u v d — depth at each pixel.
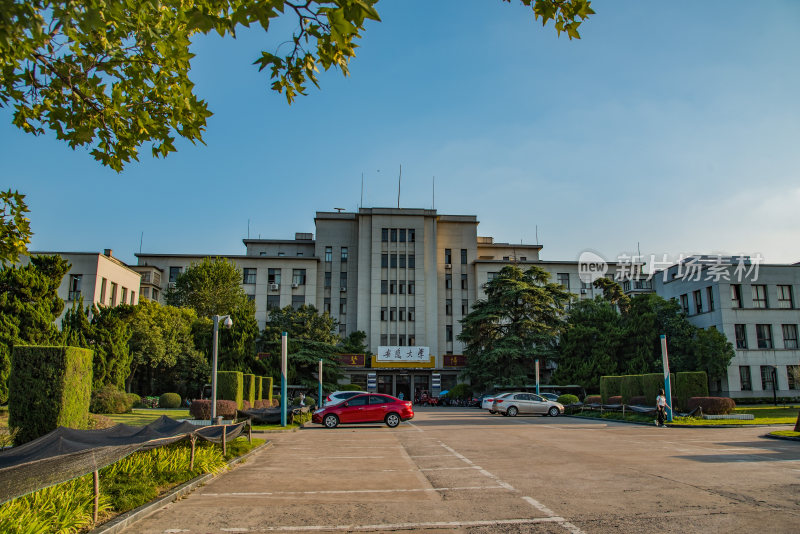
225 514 7.53
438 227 68.12
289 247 68.94
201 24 4.73
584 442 17.09
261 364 47.34
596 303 52.59
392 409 24.33
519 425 25.33
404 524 6.99
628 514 7.32
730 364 44.88
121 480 8.44
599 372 47.41
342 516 7.41
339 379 58.31
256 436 19.80
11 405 11.41
